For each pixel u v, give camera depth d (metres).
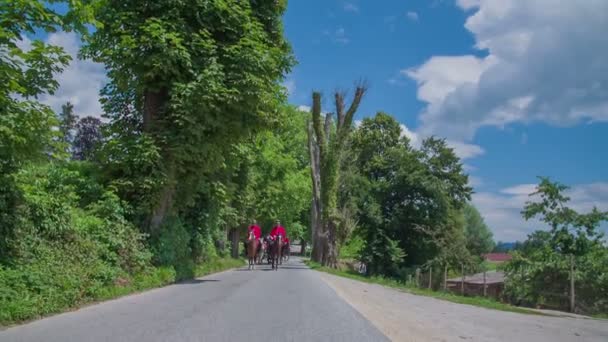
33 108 8.39
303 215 78.81
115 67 15.48
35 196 10.36
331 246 38.25
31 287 8.67
